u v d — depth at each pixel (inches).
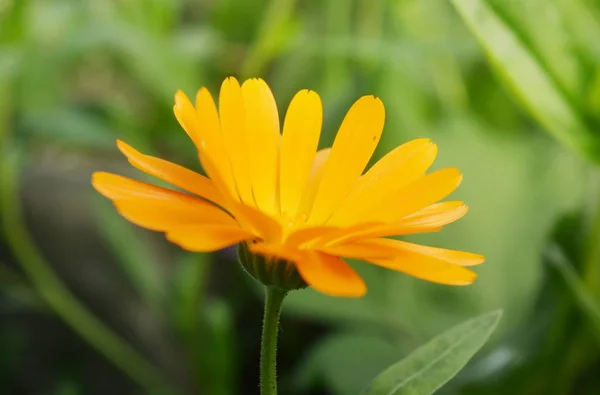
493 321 12.3
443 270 11.3
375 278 19.1
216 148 11.6
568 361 15.9
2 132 18.1
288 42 22.0
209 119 11.6
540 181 19.8
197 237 11.2
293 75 25.1
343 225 12.1
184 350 21.0
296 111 12.4
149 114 23.2
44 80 20.3
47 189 24.0
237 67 25.5
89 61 27.1
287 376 20.0
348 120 12.2
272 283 11.7
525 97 14.3
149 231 24.1
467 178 20.0
